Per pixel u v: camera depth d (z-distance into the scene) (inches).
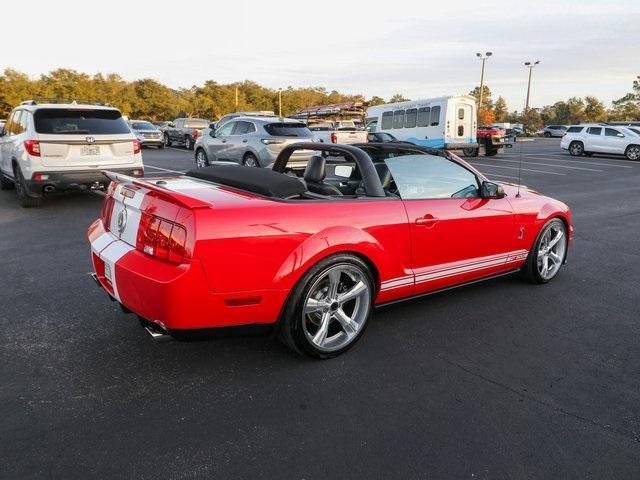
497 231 164.7
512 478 86.4
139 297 108.0
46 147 296.8
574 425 102.0
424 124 914.7
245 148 471.8
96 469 86.0
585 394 114.0
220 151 510.9
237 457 89.9
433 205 145.6
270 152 452.4
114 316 150.2
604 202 410.6
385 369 123.0
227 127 509.0
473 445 94.9
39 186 299.7
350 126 950.4
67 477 83.9
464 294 178.1
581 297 177.6
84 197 366.6
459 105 874.8
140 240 113.8
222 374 118.6
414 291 145.7
